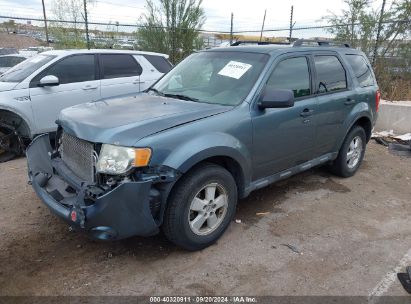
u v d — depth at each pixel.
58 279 3.19
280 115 4.10
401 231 4.14
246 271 3.35
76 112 3.73
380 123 8.81
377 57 10.98
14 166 5.98
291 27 11.96
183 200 3.30
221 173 3.56
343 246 3.79
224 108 3.75
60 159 3.93
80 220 2.98
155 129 3.21
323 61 4.90
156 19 13.94
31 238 3.80
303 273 3.34
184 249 3.62
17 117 6.38
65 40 16.09
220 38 15.30
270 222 4.24
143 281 3.19
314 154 4.86
